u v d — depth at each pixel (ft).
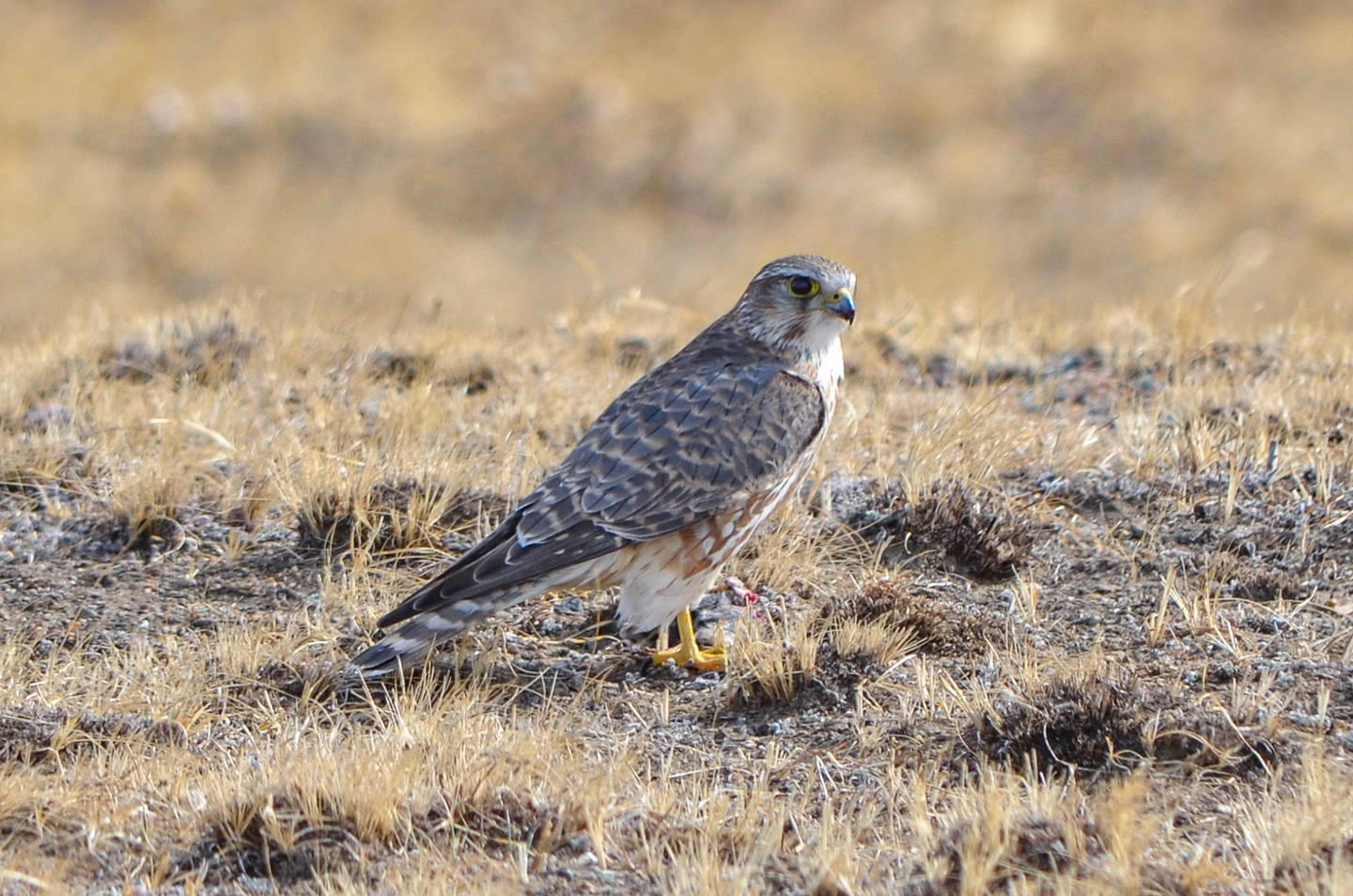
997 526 36.88
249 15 126.52
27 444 42.01
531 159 110.52
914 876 24.86
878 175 107.96
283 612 35.17
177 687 31.48
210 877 25.61
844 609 33.71
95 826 26.35
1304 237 99.60
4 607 35.42
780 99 114.93
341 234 102.27
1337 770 27.48
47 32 122.11
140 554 38.01
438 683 32.40
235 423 43.34
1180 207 103.50
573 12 128.06
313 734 29.99
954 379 50.57
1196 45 121.19
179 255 99.40
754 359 34.86
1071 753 28.45
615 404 33.88
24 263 96.58
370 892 24.67
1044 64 118.73
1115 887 23.72
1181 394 44.88
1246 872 24.49
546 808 26.78
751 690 31.58
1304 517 37.50
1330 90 115.85
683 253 101.91
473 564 30.91
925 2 124.77
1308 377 46.68
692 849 25.32
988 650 32.68
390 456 40.73
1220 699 30.12
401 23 126.21
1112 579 35.86
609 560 32.27
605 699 32.17
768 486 33.45
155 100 114.21
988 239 101.50
